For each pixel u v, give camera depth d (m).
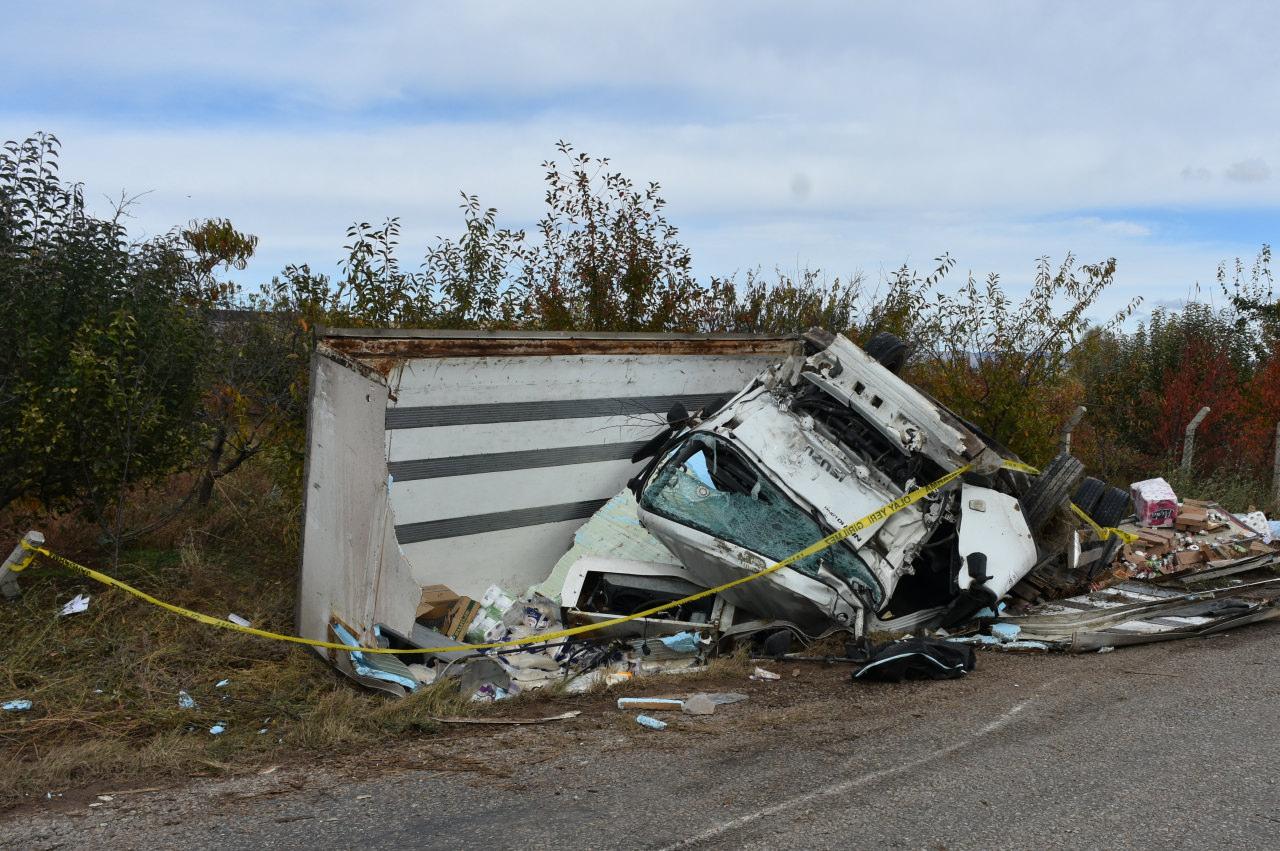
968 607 6.81
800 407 7.57
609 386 8.55
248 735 5.27
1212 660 6.41
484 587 8.03
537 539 8.39
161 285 8.29
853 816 3.77
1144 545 9.45
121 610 7.09
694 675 6.36
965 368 11.93
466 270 10.12
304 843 3.59
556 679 6.38
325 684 6.22
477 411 7.62
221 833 3.71
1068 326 11.62
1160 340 17.97
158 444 8.09
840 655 6.67
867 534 6.64
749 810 3.86
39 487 7.75
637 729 5.17
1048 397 11.96
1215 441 15.59
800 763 4.47
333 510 6.71
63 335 7.62
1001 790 4.05
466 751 4.82
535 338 7.78
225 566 8.41
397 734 5.20
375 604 6.19
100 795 4.28
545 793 4.11
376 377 6.13
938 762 4.44
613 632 6.95
